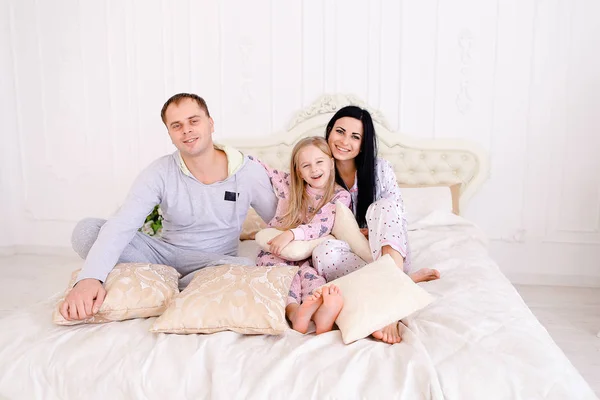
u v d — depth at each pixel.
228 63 3.71
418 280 2.10
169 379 1.47
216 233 2.27
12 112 4.03
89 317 1.71
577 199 3.51
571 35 3.35
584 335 2.74
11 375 1.54
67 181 4.05
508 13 3.39
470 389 1.38
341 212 2.19
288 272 1.86
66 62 3.89
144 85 3.83
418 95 3.56
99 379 1.50
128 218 2.00
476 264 2.38
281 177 2.37
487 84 3.48
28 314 1.81
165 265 2.07
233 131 3.78
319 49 3.62
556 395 1.37
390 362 1.48
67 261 3.97
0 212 4.10
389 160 3.55
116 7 3.77
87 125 3.95
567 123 3.44
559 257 3.59
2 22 3.91
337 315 1.68
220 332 1.65
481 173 3.50
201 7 3.68
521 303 1.97
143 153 3.92
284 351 1.54
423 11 3.48
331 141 2.29
